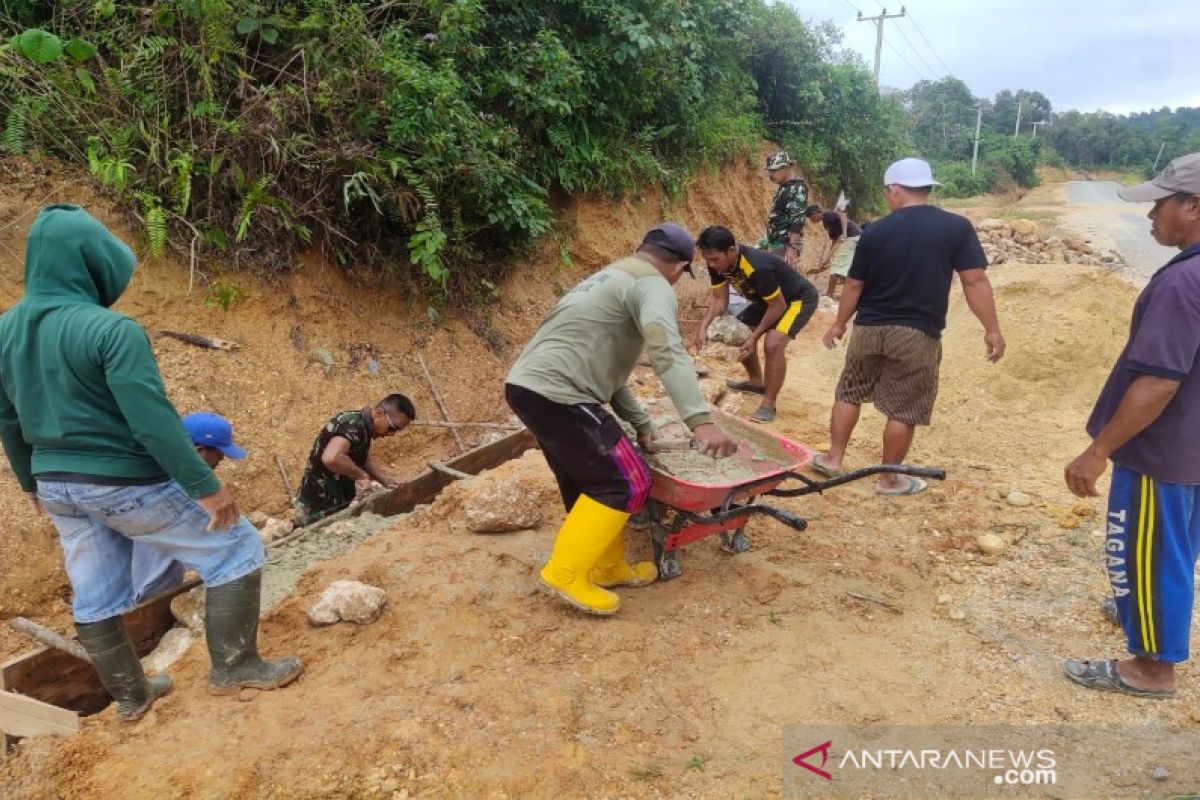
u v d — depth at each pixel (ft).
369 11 21.99
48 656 11.59
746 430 14.58
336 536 15.33
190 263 18.94
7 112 18.16
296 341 20.10
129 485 9.15
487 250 25.35
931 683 11.07
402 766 9.28
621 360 11.53
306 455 18.80
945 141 220.64
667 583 13.29
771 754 9.76
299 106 19.65
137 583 12.92
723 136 39.70
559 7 27.61
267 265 20.07
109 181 17.43
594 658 11.33
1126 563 10.23
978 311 15.56
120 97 18.19
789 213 32.17
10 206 17.28
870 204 60.75
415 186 20.97
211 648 10.28
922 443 19.35
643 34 28.02
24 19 18.39
